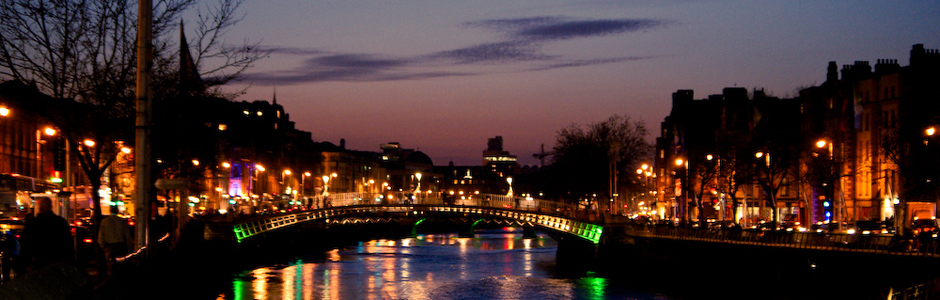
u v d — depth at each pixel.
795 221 89.00
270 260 98.81
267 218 95.31
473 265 90.50
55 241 20.70
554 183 131.62
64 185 69.56
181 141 50.62
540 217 96.62
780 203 109.62
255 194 182.88
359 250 119.38
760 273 59.62
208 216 84.94
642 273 80.06
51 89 34.19
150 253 35.69
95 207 36.06
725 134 106.94
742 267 61.81
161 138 47.12
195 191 85.00
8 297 9.45
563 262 94.38
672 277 73.69
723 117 129.12
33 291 10.23
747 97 116.50
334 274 79.88
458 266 89.19
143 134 29.69
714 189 96.12
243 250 88.38
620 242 85.31
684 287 66.62
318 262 95.50
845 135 91.31
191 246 66.12
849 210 91.06
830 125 95.31
